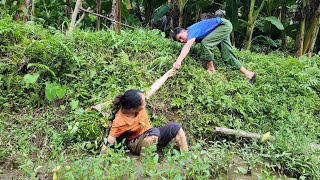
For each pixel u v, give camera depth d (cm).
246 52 690
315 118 518
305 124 487
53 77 478
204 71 548
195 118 471
